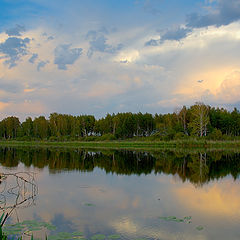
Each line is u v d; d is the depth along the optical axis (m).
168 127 67.00
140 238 8.60
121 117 94.94
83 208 11.77
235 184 16.72
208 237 8.74
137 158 32.16
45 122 89.44
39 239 8.43
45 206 12.09
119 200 13.04
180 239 8.60
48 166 25.22
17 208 11.81
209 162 27.58
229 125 79.94
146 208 11.77
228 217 10.62
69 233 8.94
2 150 47.78
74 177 19.34
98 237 8.62
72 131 90.56
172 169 23.02
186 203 12.54
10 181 17.95
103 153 39.91
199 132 64.31
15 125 103.12
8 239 8.45
